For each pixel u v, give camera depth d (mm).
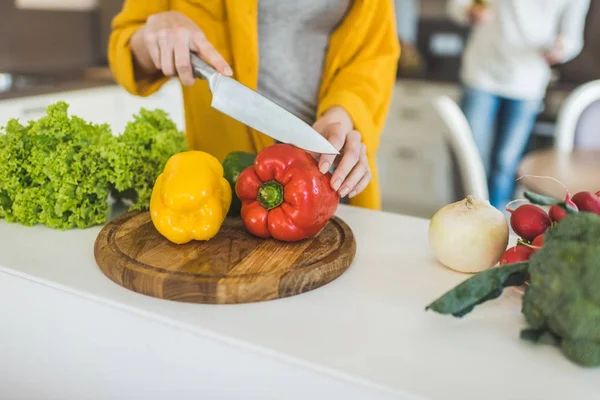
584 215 576
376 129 1146
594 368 563
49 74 2555
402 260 804
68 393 733
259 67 1176
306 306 670
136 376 672
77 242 830
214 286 658
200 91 1163
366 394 538
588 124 2062
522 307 610
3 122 1956
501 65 2643
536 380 542
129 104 2488
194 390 638
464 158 1741
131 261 709
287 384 579
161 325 638
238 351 598
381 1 1143
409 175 3566
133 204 953
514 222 711
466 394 519
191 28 921
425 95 3381
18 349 760
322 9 1127
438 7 3502
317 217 776
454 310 596
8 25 2537
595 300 536
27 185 874
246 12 1073
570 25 2484
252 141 1188
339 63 1158
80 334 699
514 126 2729
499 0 2572
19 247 803
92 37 2947
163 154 921
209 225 762
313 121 1216
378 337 608
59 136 851
